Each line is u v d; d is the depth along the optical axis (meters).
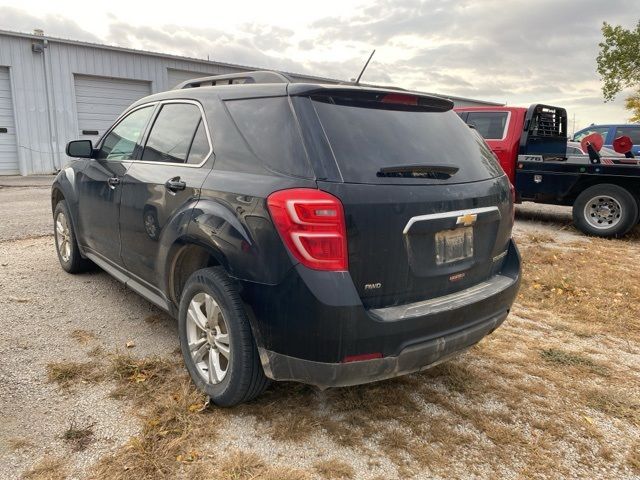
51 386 2.97
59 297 4.41
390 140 2.62
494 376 3.39
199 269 2.94
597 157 8.11
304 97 2.55
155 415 2.71
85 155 4.29
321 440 2.62
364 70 3.22
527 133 8.96
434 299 2.65
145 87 17.77
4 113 14.79
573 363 3.64
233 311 2.60
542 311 4.73
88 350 3.44
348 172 2.37
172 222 2.99
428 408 2.97
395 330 2.38
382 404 2.97
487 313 2.87
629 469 2.54
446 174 2.74
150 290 3.53
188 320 2.98
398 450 2.59
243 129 2.78
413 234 2.50
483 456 2.59
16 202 9.75
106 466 2.34
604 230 8.20
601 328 4.36
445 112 3.15
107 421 2.66
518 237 8.11
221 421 2.72
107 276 5.03
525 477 2.45
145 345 3.54
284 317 2.36
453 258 2.73
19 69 14.72
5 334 3.63
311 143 2.41
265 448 2.54
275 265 2.36
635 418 2.99
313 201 2.28
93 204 4.19
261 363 2.55
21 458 2.37
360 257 2.34
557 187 8.53
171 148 3.33
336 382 2.37
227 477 2.32
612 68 23.12
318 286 2.26
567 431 2.83
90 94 16.41
